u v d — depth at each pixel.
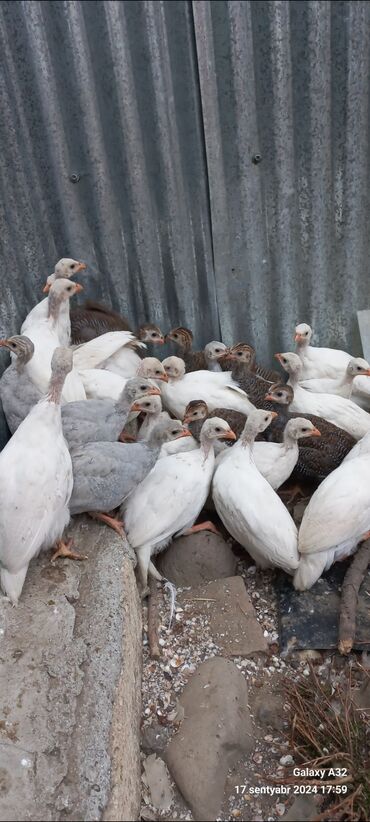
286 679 0.77
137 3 0.86
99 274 1.09
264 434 1.04
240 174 1.01
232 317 1.15
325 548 0.81
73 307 1.12
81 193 1.01
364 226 1.08
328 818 0.65
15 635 0.70
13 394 0.93
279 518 0.84
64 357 0.78
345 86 0.95
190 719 0.72
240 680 0.76
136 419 1.11
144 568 0.85
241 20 0.88
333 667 0.79
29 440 0.76
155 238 1.06
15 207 1.00
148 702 0.76
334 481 0.84
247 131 0.97
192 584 0.88
